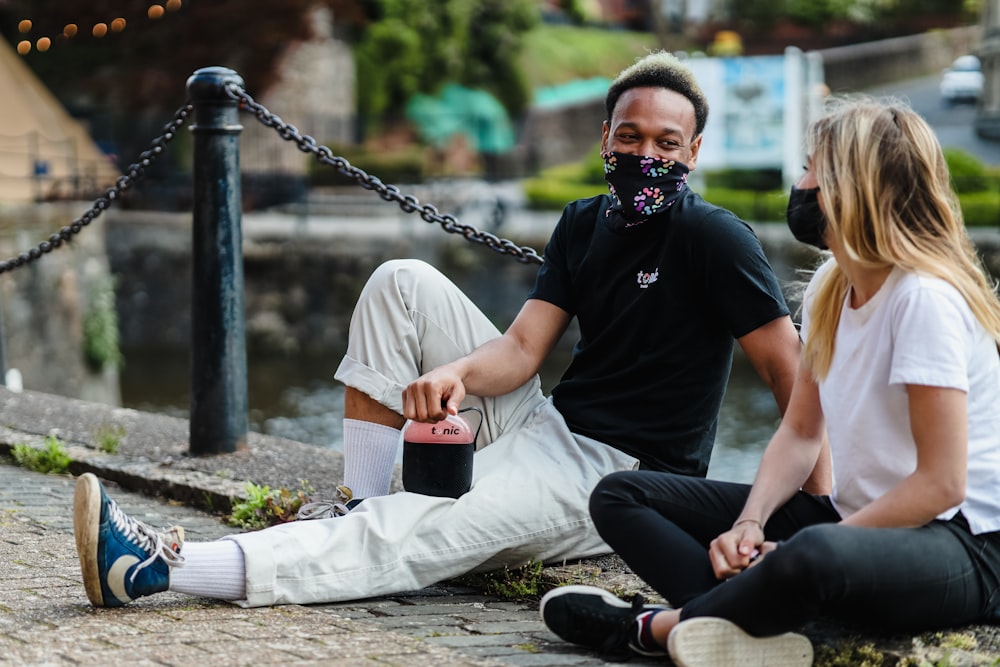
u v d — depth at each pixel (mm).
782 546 2846
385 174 34906
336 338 27250
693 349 3887
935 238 3006
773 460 3299
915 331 2898
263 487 5066
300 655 3045
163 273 26906
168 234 26812
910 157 3000
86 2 29516
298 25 31750
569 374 4137
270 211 30750
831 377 3109
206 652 3049
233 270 5758
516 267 27281
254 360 26312
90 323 20297
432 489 3760
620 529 3260
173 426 6586
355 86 42875
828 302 3133
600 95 47281
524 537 3781
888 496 2906
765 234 25203
